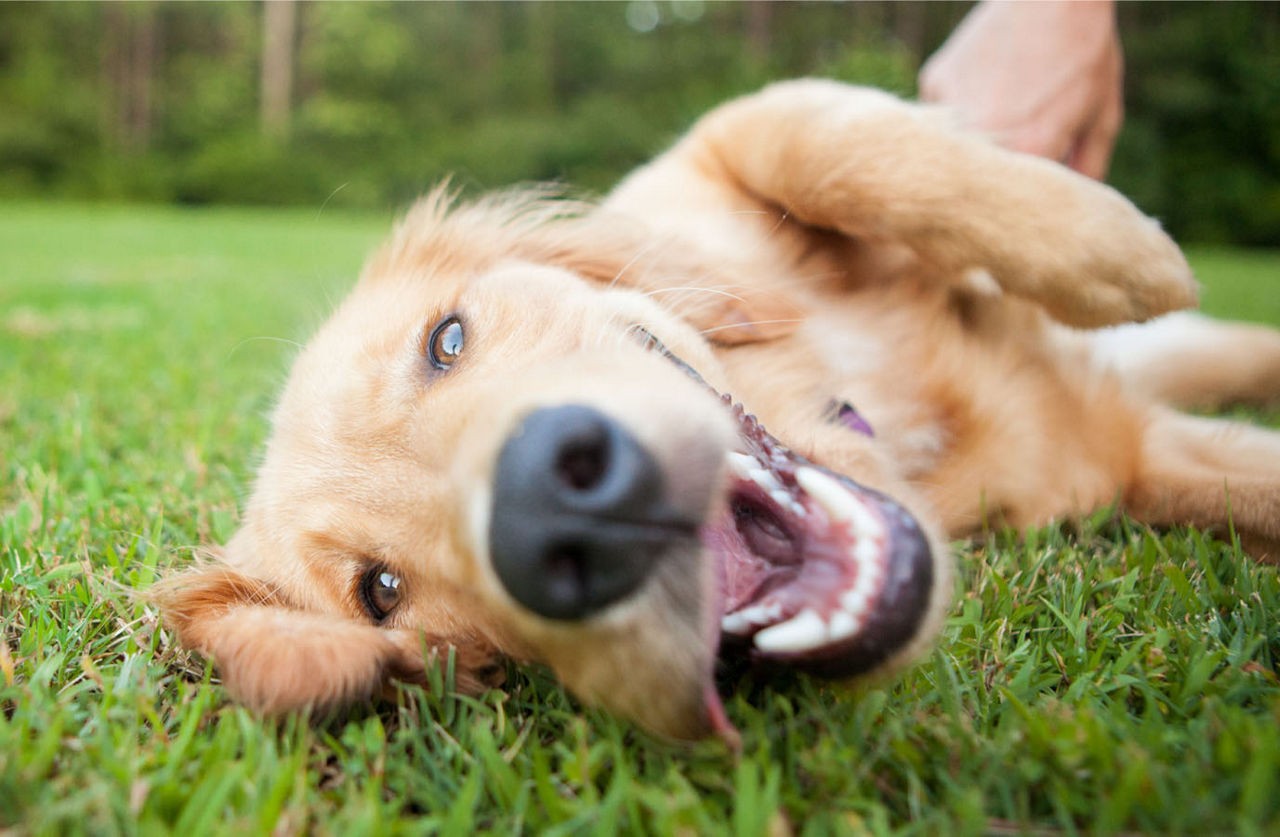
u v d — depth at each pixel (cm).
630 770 19
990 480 33
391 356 27
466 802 18
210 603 27
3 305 91
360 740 21
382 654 23
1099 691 22
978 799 16
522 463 17
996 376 34
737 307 32
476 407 21
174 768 20
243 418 50
